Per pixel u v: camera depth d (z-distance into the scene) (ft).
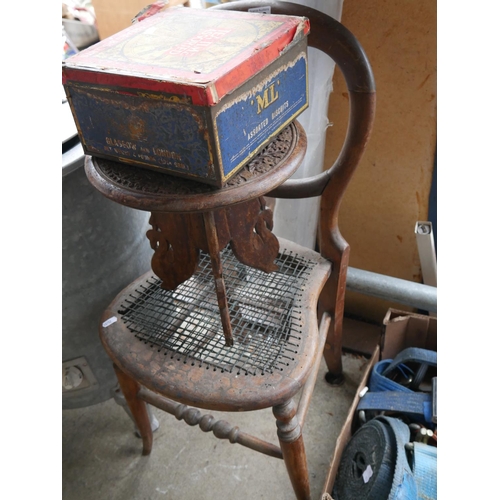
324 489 2.95
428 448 3.06
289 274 3.18
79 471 3.91
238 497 3.67
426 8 3.12
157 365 2.71
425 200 3.96
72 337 3.52
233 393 2.54
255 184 2.09
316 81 3.30
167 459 3.94
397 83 3.48
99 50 2.11
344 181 2.91
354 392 4.30
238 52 1.95
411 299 3.92
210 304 3.05
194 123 1.86
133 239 3.51
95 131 2.17
